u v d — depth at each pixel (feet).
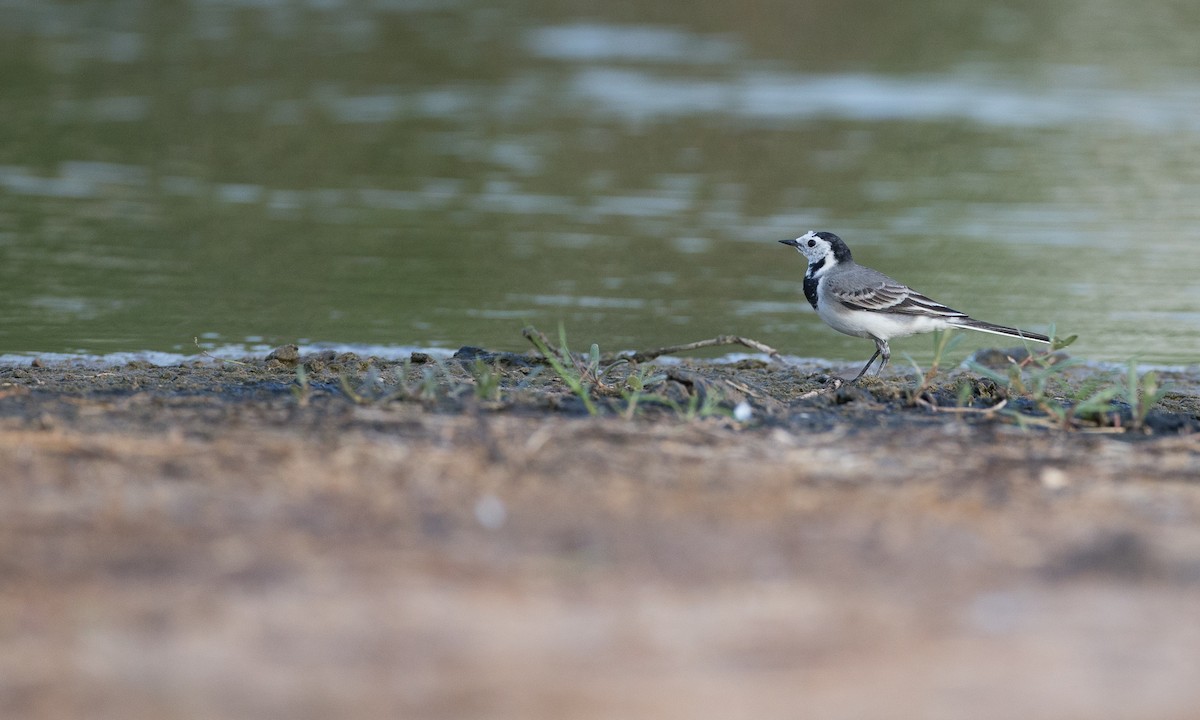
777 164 93.09
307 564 25.49
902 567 26.16
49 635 22.45
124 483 29.22
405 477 30.35
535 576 25.35
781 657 22.30
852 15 147.95
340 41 132.36
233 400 37.58
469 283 65.00
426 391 37.58
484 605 24.04
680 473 31.35
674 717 20.26
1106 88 119.24
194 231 73.41
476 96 111.55
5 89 108.06
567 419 35.55
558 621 23.49
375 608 23.75
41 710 20.17
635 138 99.14
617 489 30.17
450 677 21.42
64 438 32.04
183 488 29.09
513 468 31.19
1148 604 24.58
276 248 70.44
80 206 77.56
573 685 21.22
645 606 24.16
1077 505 29.91
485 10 148.97
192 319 57.16
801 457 33.01
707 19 146.10
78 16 141.28
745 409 37.17
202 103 106.11
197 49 126.82
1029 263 70.85
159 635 22.53
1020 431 36.60
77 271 64.64
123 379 43.50
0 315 56.65
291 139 96.43
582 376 41.88
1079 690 21.31
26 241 69.77
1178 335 58.95
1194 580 25.67
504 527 27.76
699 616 23.81
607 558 26.30
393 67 121.49
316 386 42.32
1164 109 112.27
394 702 20.59
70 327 55.16
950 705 20.81
